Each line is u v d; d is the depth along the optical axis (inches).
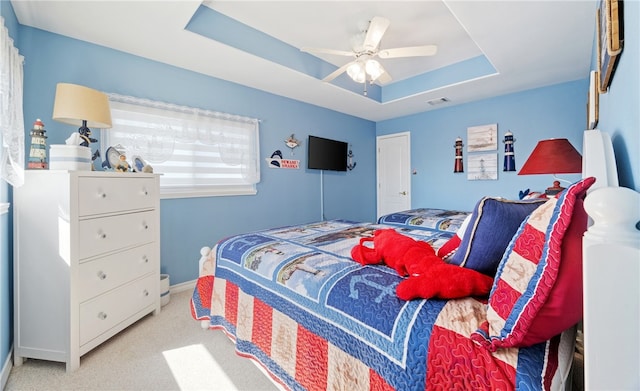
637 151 27.2
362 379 37.0
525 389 25.4
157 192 88.3
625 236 20.0
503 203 37.9
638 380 19.8
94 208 67.8
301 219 157.5
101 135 92.6
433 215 124.1
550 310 27.1
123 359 65.9
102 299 69.6
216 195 122.2
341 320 40.7
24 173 63.5
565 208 27.4
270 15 95.2
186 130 111.8
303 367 46.4
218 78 122.1
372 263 52.0
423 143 177.6
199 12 88.7
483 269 38.6
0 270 59.4
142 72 101.8
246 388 57.0
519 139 141.4
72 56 88.3
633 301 19.7
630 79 29.5
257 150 135.4
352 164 186.2
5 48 53.4
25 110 80.1
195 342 72.9
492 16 78.7
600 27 50.0
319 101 155.4
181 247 112.0
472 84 131.0
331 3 89.3
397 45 114.7
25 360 65.1
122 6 74.1
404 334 33.5
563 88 129.3
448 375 29.6
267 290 55.7
